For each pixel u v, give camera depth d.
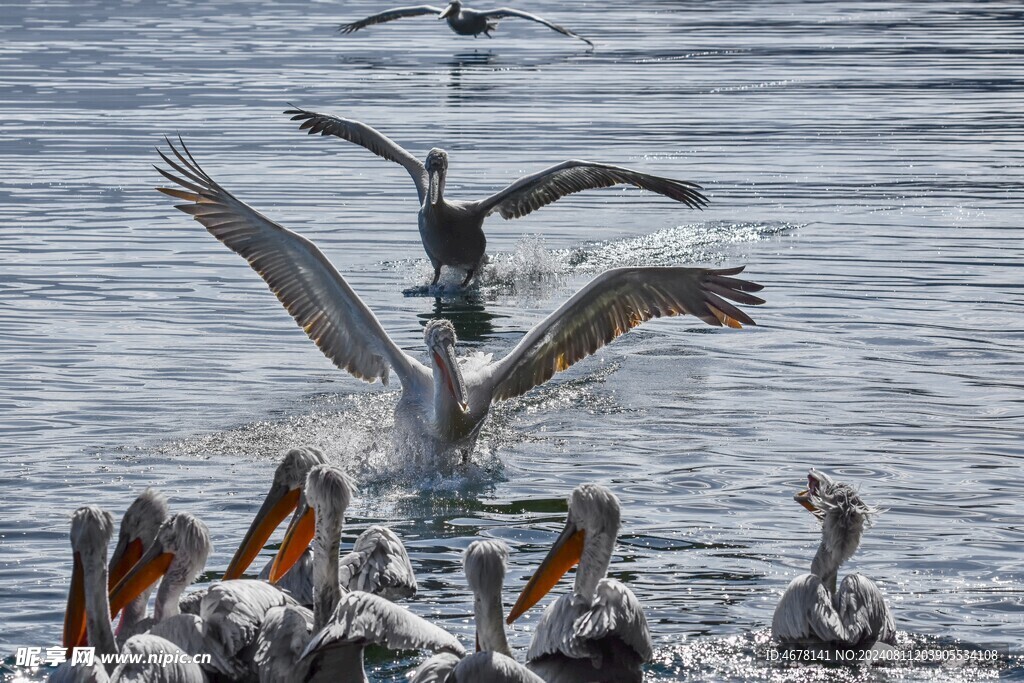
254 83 38.03
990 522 10.99
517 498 11.98
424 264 21.19
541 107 34.62
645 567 10.19
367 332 13.84
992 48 45.25
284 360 16.16
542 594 8.38
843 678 8.42
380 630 7.43
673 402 14.59
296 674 7.65
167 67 40.91
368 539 9.27
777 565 10.22
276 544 10.72
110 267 20.12
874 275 19.59
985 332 16.84
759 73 40.41
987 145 29.45
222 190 13.06
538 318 18.36
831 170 27.05
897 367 15.58
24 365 15.58
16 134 30.20
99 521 7.57
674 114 33.62
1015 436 13.20
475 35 46.84
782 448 13.00
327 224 23.17
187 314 17.91
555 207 25.34
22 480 12.01
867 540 10.61
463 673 7.04
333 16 56.75
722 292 12.98
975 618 9.27
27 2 59.97
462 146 29.27
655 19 55.62
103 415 14.00
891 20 53.97
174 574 8.25
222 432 13.61
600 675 8.16
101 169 26.89
